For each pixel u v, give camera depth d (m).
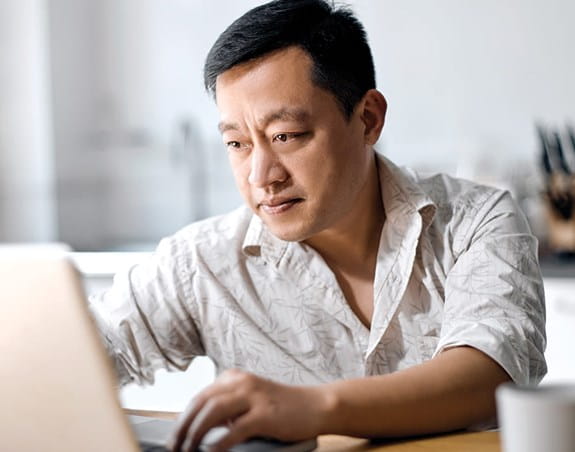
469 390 1.24
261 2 3.83
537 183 3.40
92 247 3.96
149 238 3.97
